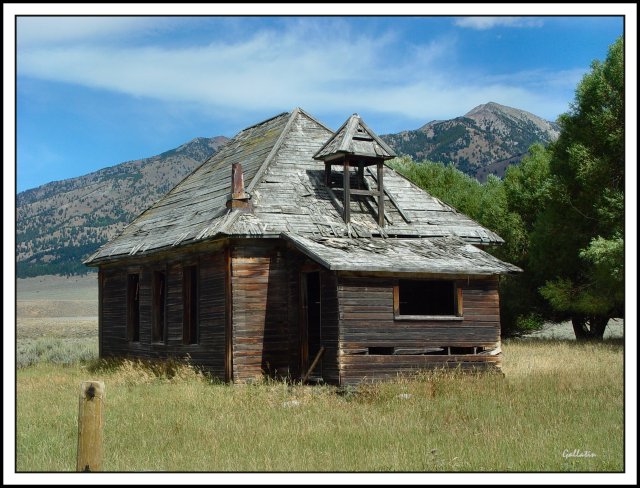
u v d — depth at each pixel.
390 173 25.50
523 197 42.41
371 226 22.41
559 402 14.70
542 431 12.16
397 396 16.00
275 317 20.83
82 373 25.02
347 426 13.04
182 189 30.08
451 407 14.56
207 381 20.64
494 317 20.55
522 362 22.77
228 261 20.61
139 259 26.59
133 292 27.98
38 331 74.19
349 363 18.42
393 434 12.28
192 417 14.13
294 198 22.47
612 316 38.31
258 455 10.90
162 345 24.62
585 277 36.91
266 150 24.95
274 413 14.53
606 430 12.12
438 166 49.09
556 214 35.94
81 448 7.76
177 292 23.81
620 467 9.84
